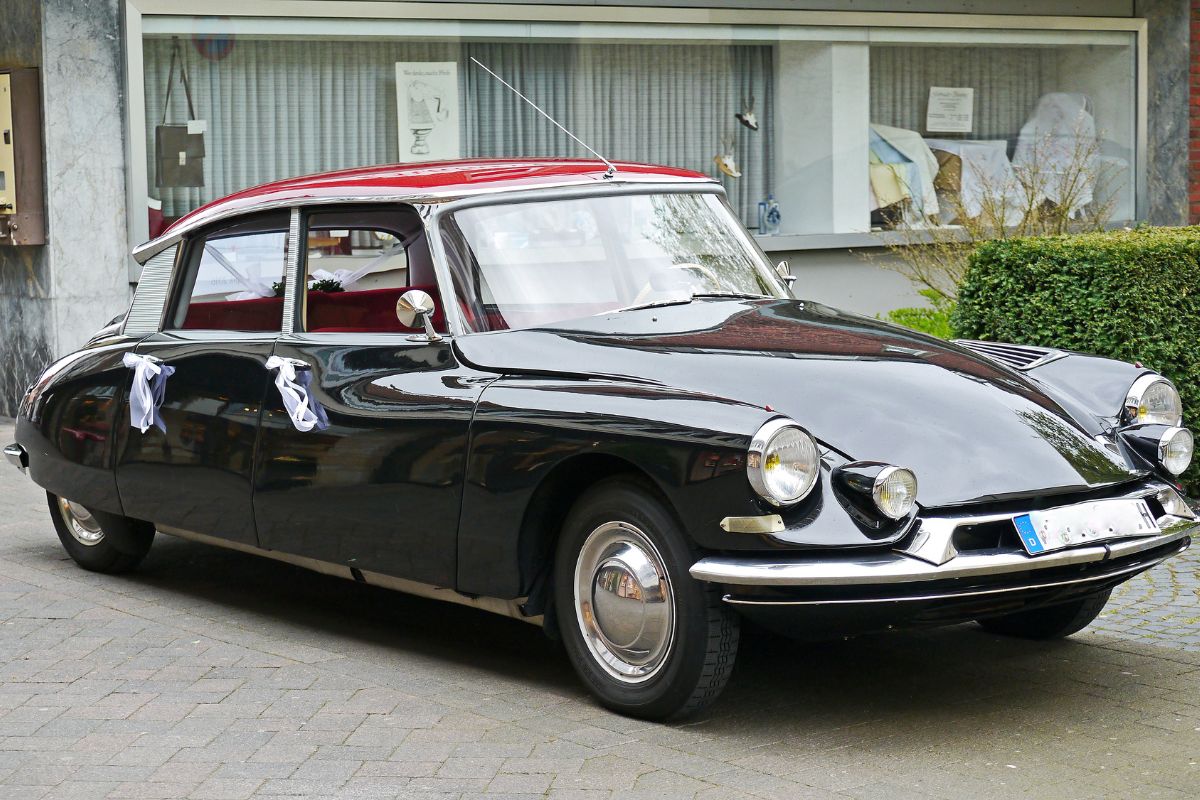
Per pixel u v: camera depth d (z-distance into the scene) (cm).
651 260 536
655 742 429
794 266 1273
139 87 1020
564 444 442
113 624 572
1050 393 489
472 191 520
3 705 471
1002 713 455
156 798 392
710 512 410
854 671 502
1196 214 1448
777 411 429
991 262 777
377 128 1118
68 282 1002
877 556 407
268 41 1073
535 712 459
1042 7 1352
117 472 602
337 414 510
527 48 1166
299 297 546
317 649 536
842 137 1288
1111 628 553
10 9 1023
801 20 1260
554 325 496
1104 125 1399
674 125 1227
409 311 484
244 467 543
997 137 1349
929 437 434
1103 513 438
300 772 409
